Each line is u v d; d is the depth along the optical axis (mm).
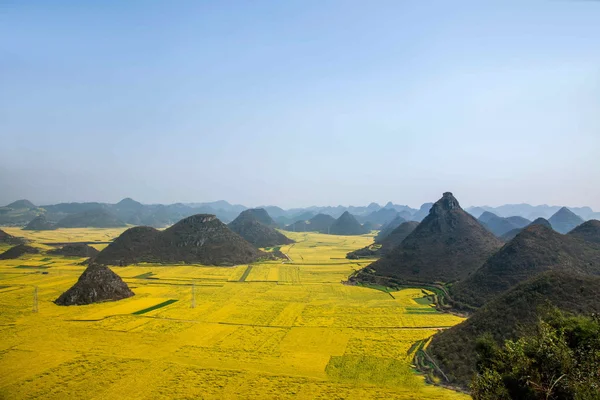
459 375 53688
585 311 56375
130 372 55031
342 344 67188
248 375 53938
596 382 27406
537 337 33562
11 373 54719
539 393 29516
